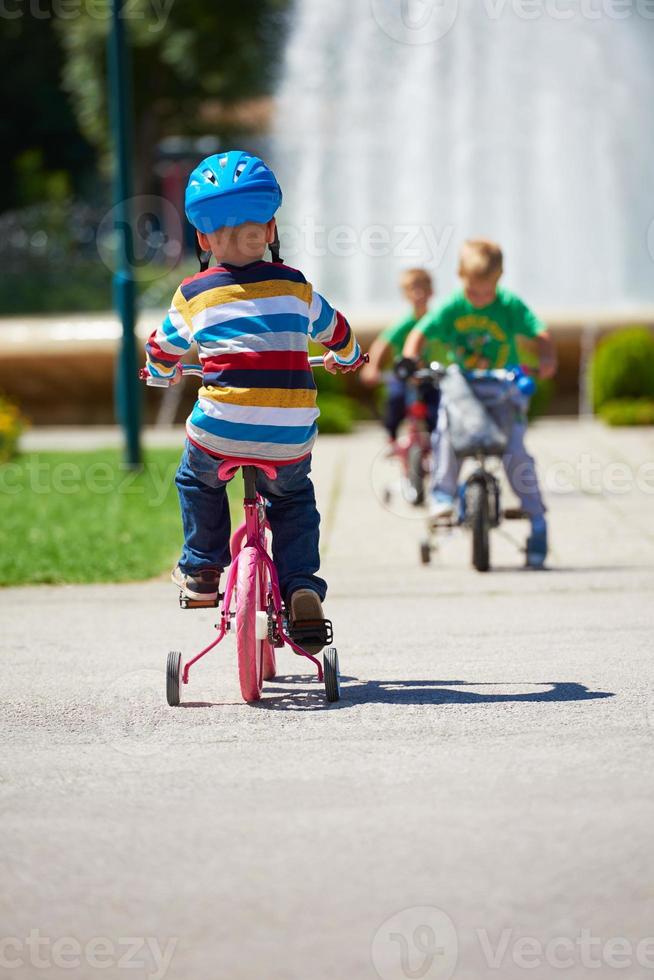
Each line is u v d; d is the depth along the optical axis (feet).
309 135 285.64
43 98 453.17
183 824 38.68
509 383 82.28
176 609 74.64
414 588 79.25
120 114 127.34
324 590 52.01
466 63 264.52
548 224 259.39
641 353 174.50
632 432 159.43
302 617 51.52
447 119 265.75
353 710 50.70
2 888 34.50
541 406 172.76
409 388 113.50
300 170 279.28
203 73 385.50
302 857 35.83
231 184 49.96
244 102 399.24
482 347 84.94
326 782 42.06
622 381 174.60
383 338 107.34
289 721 49.42
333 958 30.14
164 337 50.75
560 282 257.75
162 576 85.05
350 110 280.10
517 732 47.32
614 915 32.04
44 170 461.37
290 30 373.20
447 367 83.25
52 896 33.91
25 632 69.05
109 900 33.55
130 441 132.26
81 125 414.62
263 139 384.88
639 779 41.70
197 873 35.01
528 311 84.33
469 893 33.30
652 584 78.38
